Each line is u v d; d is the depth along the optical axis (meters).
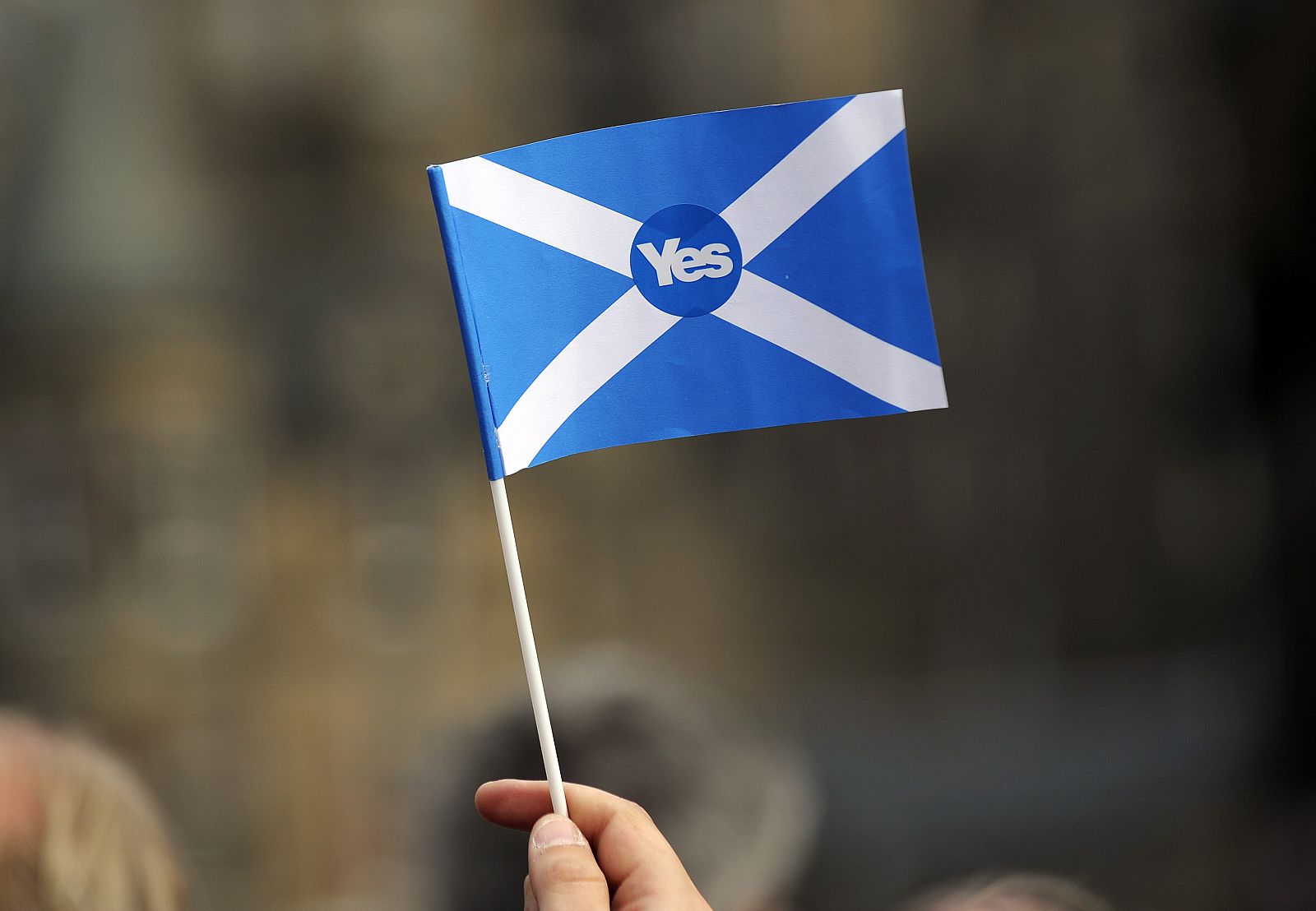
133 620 20.11
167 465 20.45
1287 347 21.19
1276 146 21.25
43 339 20.38
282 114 21.44
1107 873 16.95
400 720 20.59
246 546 20.64
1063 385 22.53
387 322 21.50
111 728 19.77
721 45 22.78
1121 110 22.17
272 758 20.12
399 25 21.92
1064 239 22.69
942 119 22.88
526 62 22.58
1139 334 22.19
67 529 20.17
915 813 16.05
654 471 22.30
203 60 21.23
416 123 21.97
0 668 19.59
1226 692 20.53
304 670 20.52
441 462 21.42
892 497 22.64
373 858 19.97
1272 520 21.06
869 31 22.81
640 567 22.02
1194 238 22.08
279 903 19.67
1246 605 21.00
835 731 20.48
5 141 20.45
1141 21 21.86
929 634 22.44
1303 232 21.11
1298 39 20.47
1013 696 21.73
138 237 20.70
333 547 20.88
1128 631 21.81
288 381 21.14
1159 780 18.48
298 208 21.50
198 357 20.83
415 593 20.92
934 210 23.00
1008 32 22.72
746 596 22.38
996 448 22.61
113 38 20.88
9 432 20.12
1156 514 21.81
